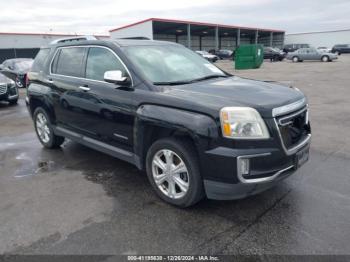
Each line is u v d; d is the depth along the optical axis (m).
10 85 10.62
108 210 3.37
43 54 5.54
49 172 4.50
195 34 56.12
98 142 4.31
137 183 4.05
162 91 3.40
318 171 4.25
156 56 4.11
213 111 2.90
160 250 2.69
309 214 3.19
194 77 4.02
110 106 3.87
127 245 2.76
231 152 2.81
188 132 3.01
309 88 12.42
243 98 3.09
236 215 3.21
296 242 2.74
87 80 4.32
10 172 4.54
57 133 5.21
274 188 3.78
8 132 7.01
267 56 37.94
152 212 3.31
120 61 3.87
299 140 3.32
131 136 3.71
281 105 3.04
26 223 3.15
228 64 34.34
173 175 3.35
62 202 3.57
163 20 39.75
